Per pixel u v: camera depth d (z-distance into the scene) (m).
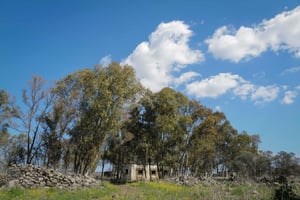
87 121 37.16
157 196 18.38
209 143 52.12
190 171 61.66
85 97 37.31
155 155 48.84
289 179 18.36
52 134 36.75
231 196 15.59
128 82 38.66
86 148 37.81
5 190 21.22
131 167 56.38
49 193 20.52
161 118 46.28
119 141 51.72
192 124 51.84
